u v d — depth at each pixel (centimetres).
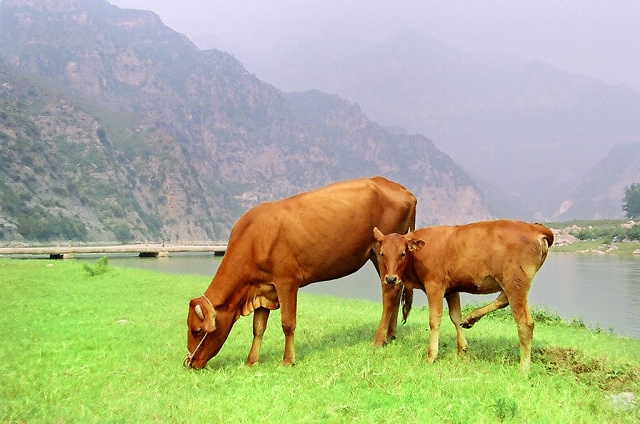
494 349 898
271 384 729
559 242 9200
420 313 1545
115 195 16400
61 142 17188
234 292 850
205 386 732
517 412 608
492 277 800
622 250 8125
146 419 598
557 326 1500
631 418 622
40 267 2706
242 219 877
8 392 681
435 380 723
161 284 2000
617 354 951
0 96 16888
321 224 872
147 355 893
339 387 700
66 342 959
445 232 851
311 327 1162
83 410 615
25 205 11606
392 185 1008
